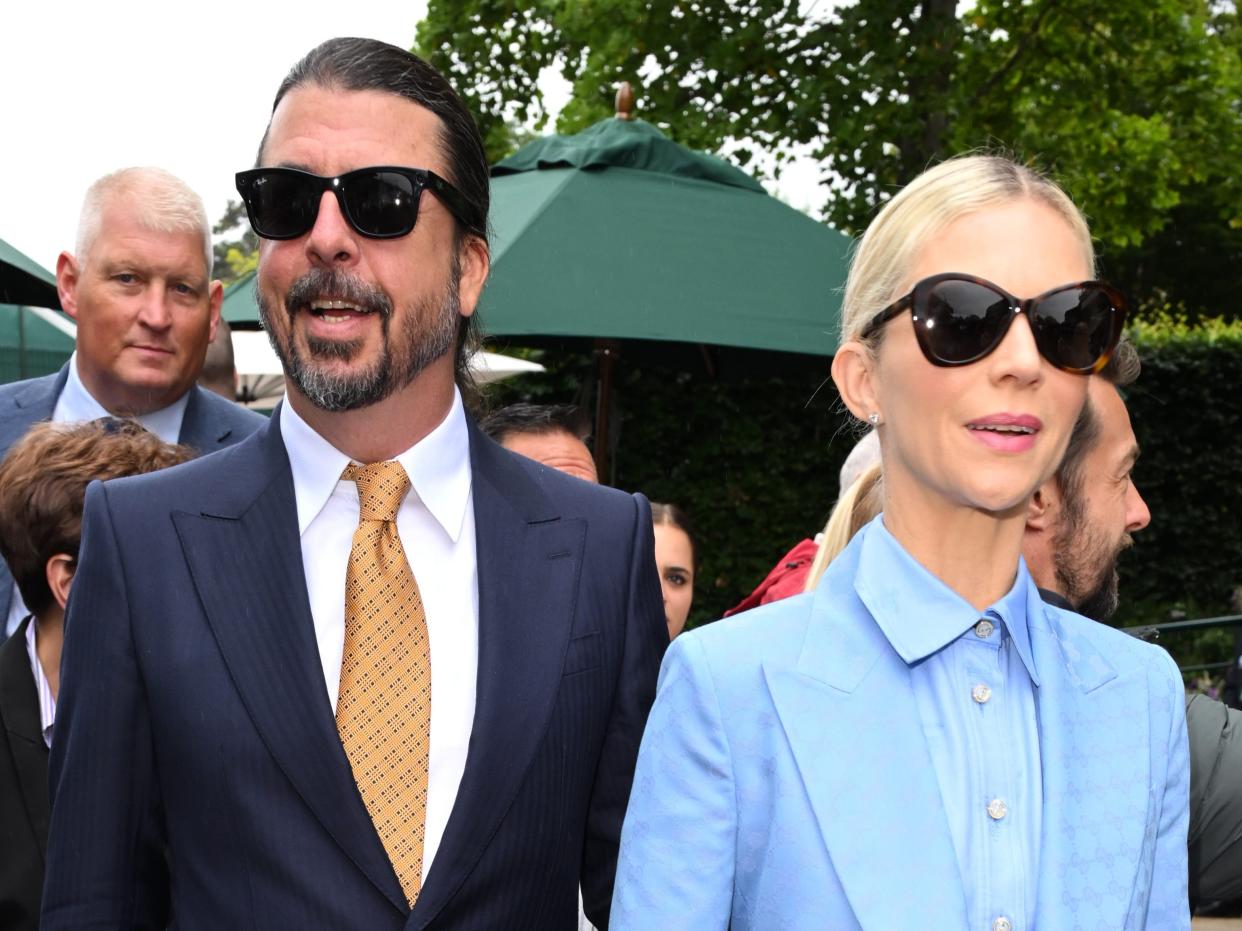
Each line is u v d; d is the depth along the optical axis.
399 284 1.66
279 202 1.66
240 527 1.67
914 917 1.29
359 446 1.72
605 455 5.90
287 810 1.55
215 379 4.43
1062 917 1.30
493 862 1.59
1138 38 11.12
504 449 1.88
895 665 1.39
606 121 5.50
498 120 11.57
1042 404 1.34
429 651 1.68
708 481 8.49
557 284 4.67
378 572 1.67
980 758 1.37
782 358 6.39
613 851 1.75
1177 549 10.69
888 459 1.44
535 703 1.64
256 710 1.56
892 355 1.39
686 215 5.11
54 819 1.60
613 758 1.73
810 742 1.35
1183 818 1.46
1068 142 11.23
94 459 2.21
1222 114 11.62
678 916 1.35
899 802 1.33
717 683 1.39
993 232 1.35
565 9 10.38
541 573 1.72
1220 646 7.66
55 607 2.18
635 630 1.76
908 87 10.20
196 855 1.57
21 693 2.12
